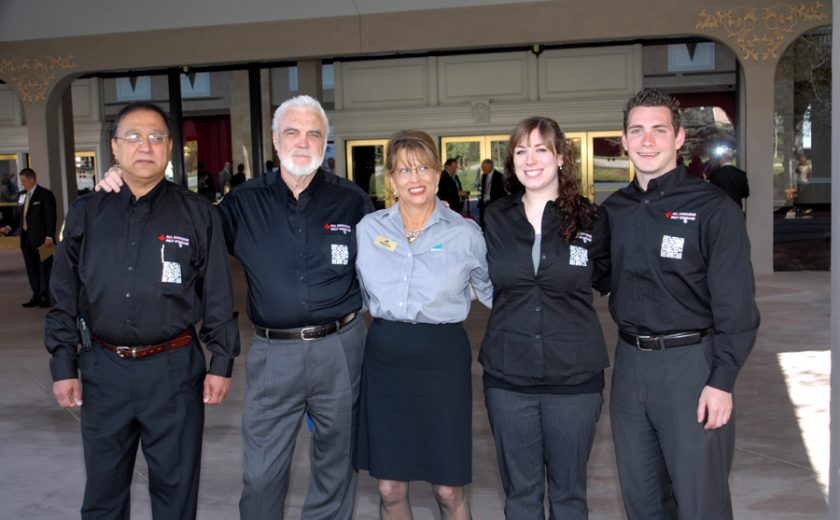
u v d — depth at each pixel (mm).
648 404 2680
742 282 2525
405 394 2881
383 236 2941
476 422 4969
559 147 2770
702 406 2576
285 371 2949
